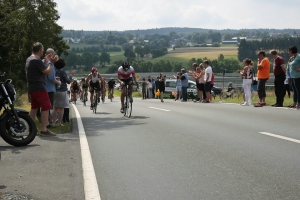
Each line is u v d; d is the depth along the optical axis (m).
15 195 5.56
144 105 21.75
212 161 7.34
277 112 14.70
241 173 6.49
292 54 15.83
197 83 23.36
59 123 12.85
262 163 7.10
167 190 5.73
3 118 9.00
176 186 5.90
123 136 10.43
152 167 7.03
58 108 12.80
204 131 10.89
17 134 9.06
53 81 11.82
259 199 5.26
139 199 5.39
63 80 12.73
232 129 11.06
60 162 7.50
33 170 6.91
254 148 8.37
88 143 9.48
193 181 6.12
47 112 10.70
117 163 7.38
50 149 8.77
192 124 12.42
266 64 17.45
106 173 6.70
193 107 18.78
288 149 8.17
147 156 7.91
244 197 5.34
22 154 8.21
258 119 12.98
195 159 7.54
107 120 14.64
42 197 5.50
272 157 7.52
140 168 6.98
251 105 18.50
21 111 9.20
